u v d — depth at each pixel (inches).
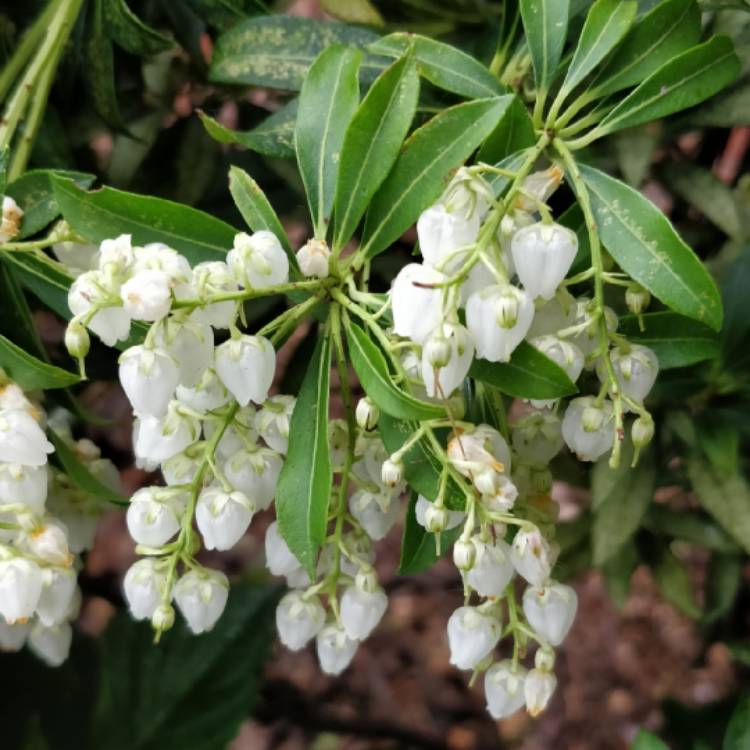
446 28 8.7
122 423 8.6
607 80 6.3
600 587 18.2
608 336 5.9
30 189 6.7
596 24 6.2
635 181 7.8
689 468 8.7
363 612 6.4
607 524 8.6
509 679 6.4
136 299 5.1
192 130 8.9
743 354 8.4
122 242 5.2
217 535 6.0
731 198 8.5
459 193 5.3
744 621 12.2
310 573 5.8
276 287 5.6
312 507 5.7
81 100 8.8
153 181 8.8
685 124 7.9
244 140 6.8
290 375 8.1
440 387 5.3
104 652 11.3
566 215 6.4
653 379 6.0
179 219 5.9
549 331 5.8
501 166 5.9
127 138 8.8
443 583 16.4
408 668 18.2
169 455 6.0
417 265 5.3
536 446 6.6
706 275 5.5
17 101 7.6
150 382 5.3
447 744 16.6
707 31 7.8
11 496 6.3
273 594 11.5
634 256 5.7
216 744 11.1
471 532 5.7
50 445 6.3
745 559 10.1
